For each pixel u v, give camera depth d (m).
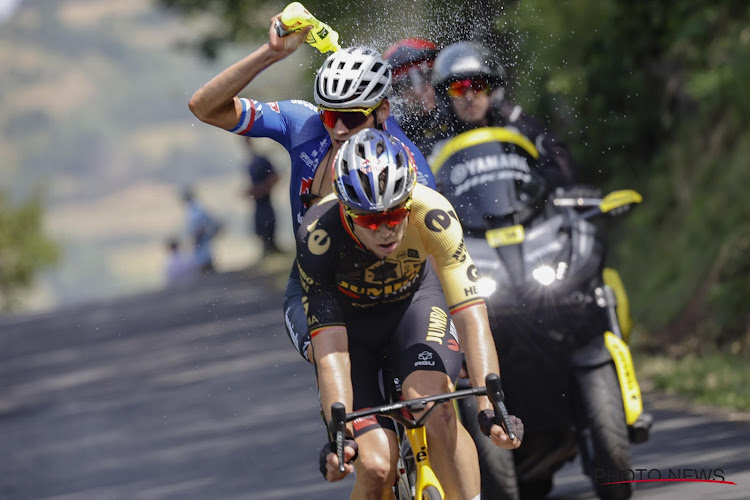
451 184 17.30
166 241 87.56
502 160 17.25
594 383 16.38
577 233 17.06
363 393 13.49
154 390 38.72
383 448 12.85
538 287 16.30
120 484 24.55
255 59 13.27
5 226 158.88
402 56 19.09
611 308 17.03
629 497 16.36
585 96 37.75
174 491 22.89
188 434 29.70
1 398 42.50
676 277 32.53
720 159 33.56
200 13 73.81
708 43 36.72
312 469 23.09
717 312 29.22
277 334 47.91
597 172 38.38
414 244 13.18
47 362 52.41
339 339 12.75
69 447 30.53
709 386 24.64
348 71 13.31
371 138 12.23
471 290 12.76
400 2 28.00
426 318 13.81
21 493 25.14
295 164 14.50
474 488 13.16
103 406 37.16
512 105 18.81
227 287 69.38
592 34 36.72
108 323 64.56
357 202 12.07
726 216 31.45
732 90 33.66
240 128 14.09
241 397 34.38
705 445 19.86
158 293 78.06
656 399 25.11
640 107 37.78
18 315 85.50
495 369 12.47
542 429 16.55
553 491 18.77
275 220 70.69
